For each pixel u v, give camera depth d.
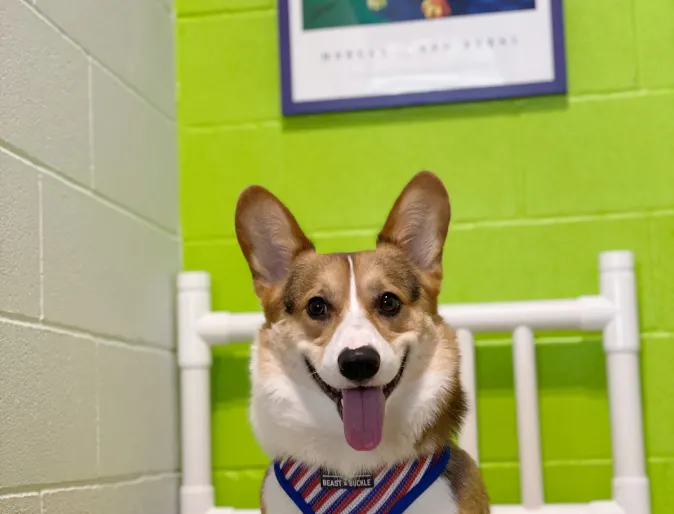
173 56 2.93
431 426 1.87
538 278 2.72
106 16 2.44
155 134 2.74
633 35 2.74
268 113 2.88
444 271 2.76
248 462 2.77
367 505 1.81
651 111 2.72
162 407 2.66
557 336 2.69
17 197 1.89
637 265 2.68
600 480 2.64
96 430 2.22
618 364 2.52
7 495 1.78
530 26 2.75
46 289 2.00
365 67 2.81
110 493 2.28
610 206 2.71
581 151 2.74
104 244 2.33
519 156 2.76
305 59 2.83
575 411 2.67
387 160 2.82
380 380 1.74
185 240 2.88
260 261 2.05
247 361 2.80
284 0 2.85
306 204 2.84
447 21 2.79
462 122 2.79
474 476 1.89
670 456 2.59
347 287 1.89
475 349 2.71
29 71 1.98
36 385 1.92
